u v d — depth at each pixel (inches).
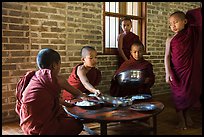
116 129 106.9
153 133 93.4
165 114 130.7
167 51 108.8
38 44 128.0
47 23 130.4
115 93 119.0
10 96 120.9
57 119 74.9
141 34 173.9
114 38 163.3
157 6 179.3
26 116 73.1
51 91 73.4
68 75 139.9
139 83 112.7
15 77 121.8
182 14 103.0
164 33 186.2
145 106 78.3
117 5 162.2
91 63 100.3
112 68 159.2
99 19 150.7
